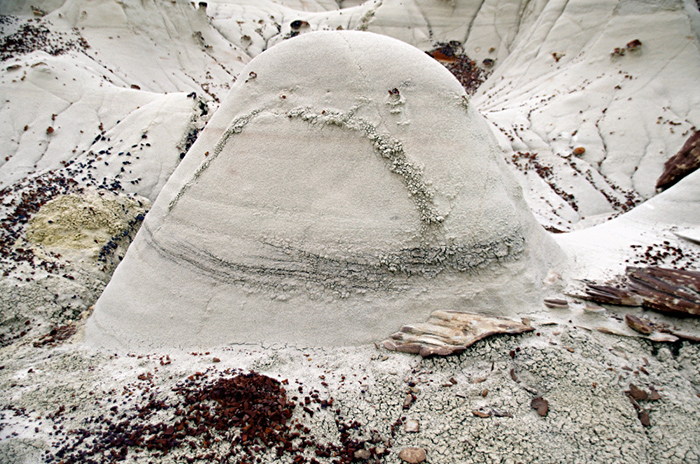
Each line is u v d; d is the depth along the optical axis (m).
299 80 3.79
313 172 3.57
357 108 3.58
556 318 3.43
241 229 3.63
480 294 3.47
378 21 25.72
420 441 2.55
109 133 10.31
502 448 2.46
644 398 2.77
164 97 11.05
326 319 3.39
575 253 4.52
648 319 3.38
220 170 3.88
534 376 2.92
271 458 2.45
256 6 30.11
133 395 3.04
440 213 3.43
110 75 16.98
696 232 4.61
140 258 4.12
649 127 13.12
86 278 5.69
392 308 3.39
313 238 3.47
